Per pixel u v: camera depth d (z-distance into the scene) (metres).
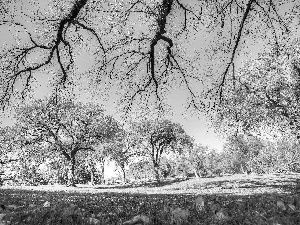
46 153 50.59
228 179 47.22
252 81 29.22
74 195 15.62
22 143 49.06
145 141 59.75
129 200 10.45
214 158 99.50
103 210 6.23
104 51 13.60
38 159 51.69
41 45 13.96
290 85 29.30
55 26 13.22
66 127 50.84
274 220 4.36
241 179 43.31
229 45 13.22
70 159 50.00
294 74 27.58
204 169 95.12
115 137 57.72
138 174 91.69
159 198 12.08
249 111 30.70
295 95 29.83
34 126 48.12
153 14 12.57
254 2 11.26
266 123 33.25
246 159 87.38
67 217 4.41
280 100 30.67
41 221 4.29
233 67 14.45
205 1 12.32
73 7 12.19
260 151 85.81
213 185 34.44
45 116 47.78
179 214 4.70
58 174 81.00
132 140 60.03
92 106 50.50
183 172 90.12
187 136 61.69
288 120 31.34
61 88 15.45
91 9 12.43
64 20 12.60
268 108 31.05
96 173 89.25
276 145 83.94
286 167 87.25
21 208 6.32
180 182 53.53
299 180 31.48
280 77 28.72
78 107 49.88
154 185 50.91
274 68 28.19
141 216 4.30
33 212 5.23
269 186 24.52
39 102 46.56
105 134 52.59
